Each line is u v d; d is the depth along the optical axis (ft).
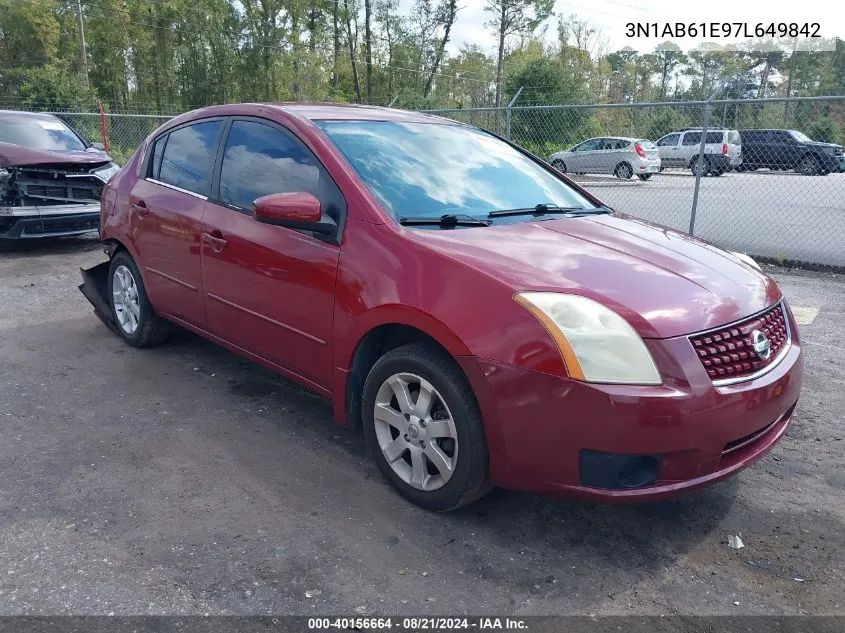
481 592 8.10
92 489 10.09
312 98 148.56
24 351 16.08
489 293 8.61
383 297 9.53
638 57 194.90
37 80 103.71
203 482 10.37
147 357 15.80
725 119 37.01
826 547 9.13
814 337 17.95
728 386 8.37
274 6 135.13
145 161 15.55
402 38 162.81
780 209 40.86
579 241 10.37
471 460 8.85
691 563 8.77
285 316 11.32
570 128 42.01
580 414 7.95
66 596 7.79
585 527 9.49
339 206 10.59
